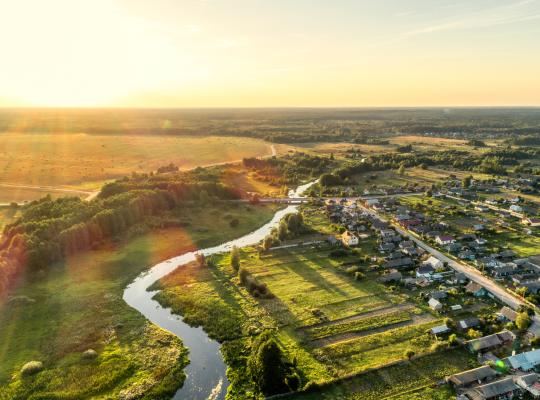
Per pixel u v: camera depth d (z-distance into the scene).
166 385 75.69
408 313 97.00
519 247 138.75
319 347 84.62
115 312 102.75
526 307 95.19
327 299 105.00
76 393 73.81
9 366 81.44
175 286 116.62
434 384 72.19
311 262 130.38
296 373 75.94
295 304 102.94
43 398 72.56
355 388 72.12
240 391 73.88
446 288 108.50
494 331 88.00
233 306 103.69
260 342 81.19
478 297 104.19
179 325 97.12
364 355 81.31
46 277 122.12
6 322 97.50
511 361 75.94
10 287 115.50
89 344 88.88
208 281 119.25
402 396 69.62
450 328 88.81
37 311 102.56
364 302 102.88
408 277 116.50
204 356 84.88
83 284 118.38
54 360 83.25
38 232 136.88
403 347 83.50
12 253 123.88
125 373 79.31
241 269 117.00
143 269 130.88
